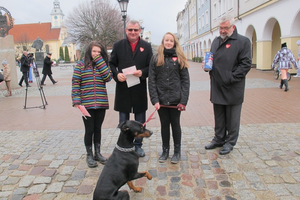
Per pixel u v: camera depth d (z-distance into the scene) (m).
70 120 6.77
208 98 9.14
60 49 71.06
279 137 4.78
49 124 6.44
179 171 3.69
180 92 3.83
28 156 4.39
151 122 6.28
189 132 5.36
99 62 3.85
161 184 3.37
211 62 4.12
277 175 3.44
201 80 14.80
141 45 4.18
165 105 3.81
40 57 32.78
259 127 5.42
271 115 6.32
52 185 3.43
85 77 3.88
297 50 14.43
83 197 3.14
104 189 2.58
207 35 36.84
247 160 3.92
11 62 13.98
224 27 3.88
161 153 4.36
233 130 4.16
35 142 5.09
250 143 4.56
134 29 3.95
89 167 3.92
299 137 4.73
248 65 3.89
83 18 30.86
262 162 3.83
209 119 6.31
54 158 4.29
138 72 3.97
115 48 4.23
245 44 3.92
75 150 4.61
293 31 14.30
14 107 8.80
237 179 3.39
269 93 9.36
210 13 33.62
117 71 4.20
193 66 30.78
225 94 4.05
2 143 5.07
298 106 7.09
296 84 11.15
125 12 12.59
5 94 11.91
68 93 11.72
